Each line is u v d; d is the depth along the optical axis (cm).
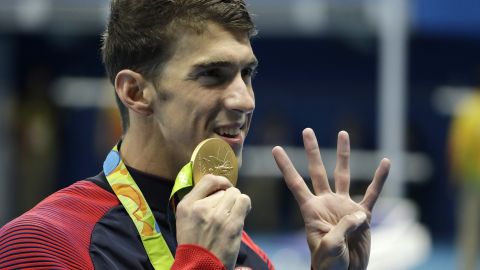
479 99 1063
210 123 254
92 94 1716
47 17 1324
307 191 286
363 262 286
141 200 262
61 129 1659
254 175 1487
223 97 253
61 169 1705
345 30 1391
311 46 1734
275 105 1753
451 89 1692
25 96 1462
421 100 1706
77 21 1327
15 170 1423
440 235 1628
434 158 1692
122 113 273
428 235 1541
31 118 1395
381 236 777
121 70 264
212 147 250
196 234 243
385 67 1271
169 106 255
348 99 1747
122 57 262
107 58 269
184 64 251
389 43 1273
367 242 287
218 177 249
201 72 251
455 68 1691
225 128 254
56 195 263
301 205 284
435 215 1673
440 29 1330
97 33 1491
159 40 253
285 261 909
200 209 244
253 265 289
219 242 242
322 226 281
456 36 1441
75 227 250
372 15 1273
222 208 245
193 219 244
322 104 1756
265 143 1512
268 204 1491
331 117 1755
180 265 240
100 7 1314
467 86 1689
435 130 1700
